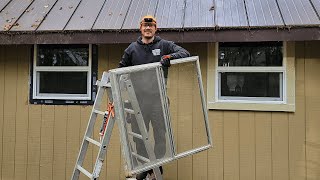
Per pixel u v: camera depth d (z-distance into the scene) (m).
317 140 4.04
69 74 4.54
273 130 4.11
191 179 4.24
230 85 4.26
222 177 4.19
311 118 4.05
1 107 4.59
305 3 4.04
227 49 4.25
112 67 4.39
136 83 2.92
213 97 4.19
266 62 4.17
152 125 3.00
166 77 3.31
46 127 4.51
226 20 3.82
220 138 4.20
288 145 4.09
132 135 2.92
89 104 4.44
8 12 4.47
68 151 4.47
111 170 4.38
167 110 3.05
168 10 4.21
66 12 4.36
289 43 4.06
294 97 4.05
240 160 4.16
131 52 3.41
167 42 3.40
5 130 4.58
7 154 4.58
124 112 2.84
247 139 4.15
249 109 4.12
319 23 3.52
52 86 4.57
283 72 4.10
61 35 3.94
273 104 4.08
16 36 4.02
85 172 3.26
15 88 4.56
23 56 4.55
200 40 3.75
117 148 4.38
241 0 4.32
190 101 3.44
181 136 3.50
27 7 4.58
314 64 4.05
